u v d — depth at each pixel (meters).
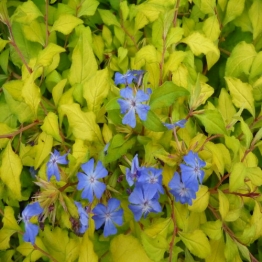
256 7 0.39
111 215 0.29
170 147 0.32
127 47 0.40
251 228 0.29
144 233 0.28
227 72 0.37
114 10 0.42
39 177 0.32
